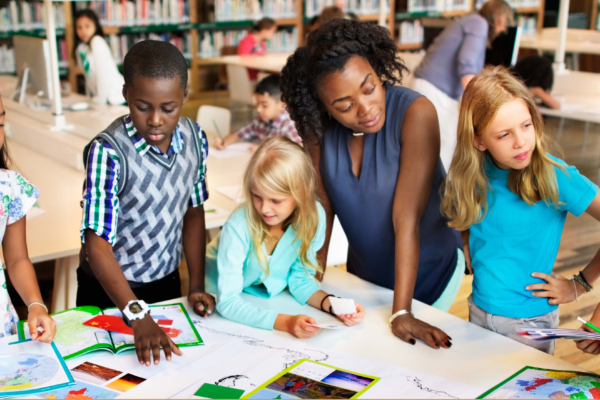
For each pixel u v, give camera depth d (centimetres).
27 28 661
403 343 135
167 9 745
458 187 141
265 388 116
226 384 117
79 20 424
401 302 142
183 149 153
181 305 156
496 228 141
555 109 398
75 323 141
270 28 704
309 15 822
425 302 175
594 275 140
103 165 140
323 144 159
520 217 138
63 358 126
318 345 134
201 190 167
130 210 150
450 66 360
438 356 128
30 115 356
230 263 151
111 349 129
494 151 131
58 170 292
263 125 354
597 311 133
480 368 123
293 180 142
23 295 142
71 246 204
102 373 121
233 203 245
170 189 152
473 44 347
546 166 131
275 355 129
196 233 167
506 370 122
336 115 140
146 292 163
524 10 827
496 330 144
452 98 366
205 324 146
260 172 142
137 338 126
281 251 155
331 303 145
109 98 405
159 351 124
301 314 150
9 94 427
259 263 153
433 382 117
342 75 132
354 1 827
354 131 147
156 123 133
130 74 130
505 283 142
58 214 233
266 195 143
